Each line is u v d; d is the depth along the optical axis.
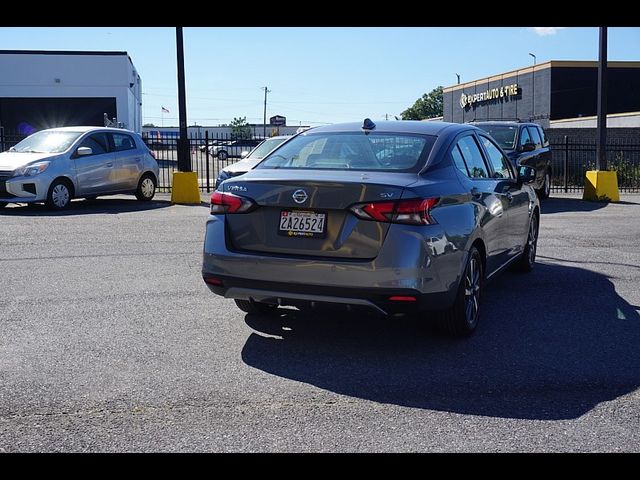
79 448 3.46
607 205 15.87
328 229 4.71
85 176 14.25
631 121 37.06
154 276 7.39
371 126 5.76
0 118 42.25
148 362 4.73
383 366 4.73
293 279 4.73
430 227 4.71
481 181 5.85
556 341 5.35
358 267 4.59
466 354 5.01
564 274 7.82
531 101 48.31
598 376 4.58
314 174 4.94
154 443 3.52
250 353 4.96
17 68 41.97
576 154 27.38
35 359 4.75
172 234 10.34
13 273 7.47
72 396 4.11
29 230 10.59
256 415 3.88
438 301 4.81
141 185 15.79
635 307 6.41
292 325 5.66
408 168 5.11
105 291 6.71
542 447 3.52
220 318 5.83
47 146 14.31
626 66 46.50
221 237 5.00
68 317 5.80
